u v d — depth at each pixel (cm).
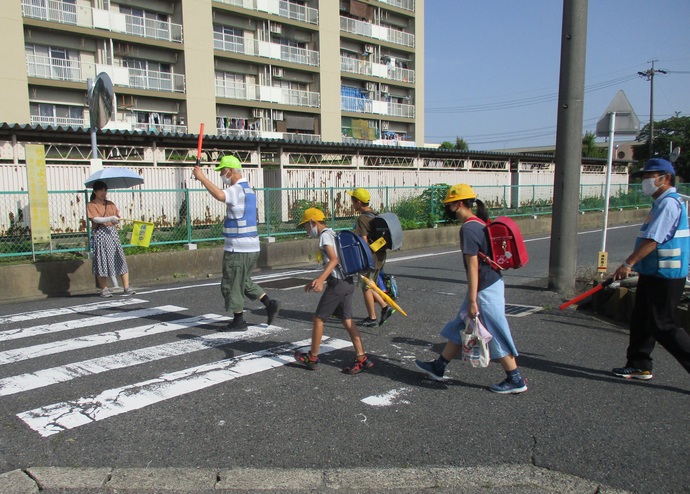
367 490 312
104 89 1004
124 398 437
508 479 321
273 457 345
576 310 742
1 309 774
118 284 984
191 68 3381
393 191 1809
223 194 591
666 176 451
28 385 466
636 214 2734
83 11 2936
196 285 968
